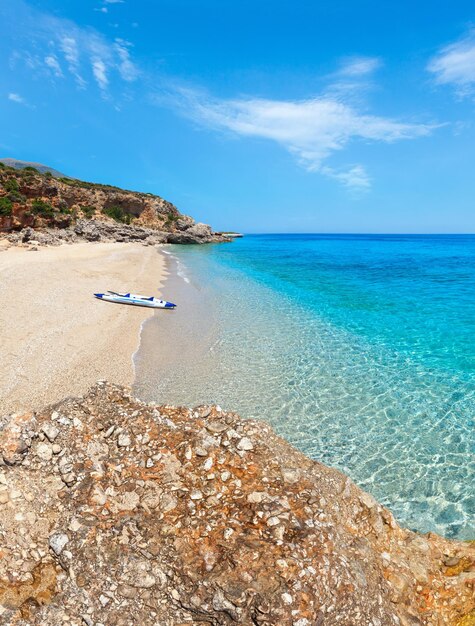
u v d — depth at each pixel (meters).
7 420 7.48
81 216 88.38
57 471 6.90
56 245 56.31
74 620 5.36
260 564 5.67
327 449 12.16
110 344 19.58
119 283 34.97
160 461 7.22
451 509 9.85
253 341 21.55
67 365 16.38
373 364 18.47
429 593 6.40
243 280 44.81
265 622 5.22
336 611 5.41
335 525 6.64
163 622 5.43
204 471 7.14
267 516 6.38
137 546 6.01
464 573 6.78
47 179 86.44
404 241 194.75
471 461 11.61
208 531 6.20
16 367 15.42
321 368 17.95
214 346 20.66
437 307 30.75
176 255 74.06
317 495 6.95
